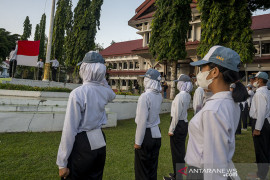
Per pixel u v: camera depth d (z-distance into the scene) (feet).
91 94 6.54
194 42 63.31
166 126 27.61
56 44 96.68
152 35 47.85
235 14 36.88
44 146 15.20
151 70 10.23
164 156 15.58
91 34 75.10
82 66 6.97
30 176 10.59
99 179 6.66
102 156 6.63
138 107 9.32
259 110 11.17
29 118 18.60
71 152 6.29
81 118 6.39
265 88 11.59
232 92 4.51
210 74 4.72
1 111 18.25
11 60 37.65
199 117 4.53
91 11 75.72
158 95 10.03
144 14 79.66
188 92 12.80
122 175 11.75
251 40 36.52
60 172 5.97
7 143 15.05
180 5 44.19
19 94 28.12
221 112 4.14
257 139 11.35
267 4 44.21
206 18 39.52
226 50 4.58
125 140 18.94
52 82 38.78
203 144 4.24
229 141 4.08
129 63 109.60
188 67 72.02
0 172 10.64
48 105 22.27
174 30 43.68
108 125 24.09
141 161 9.23
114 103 29.40
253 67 59.52
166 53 45.62
